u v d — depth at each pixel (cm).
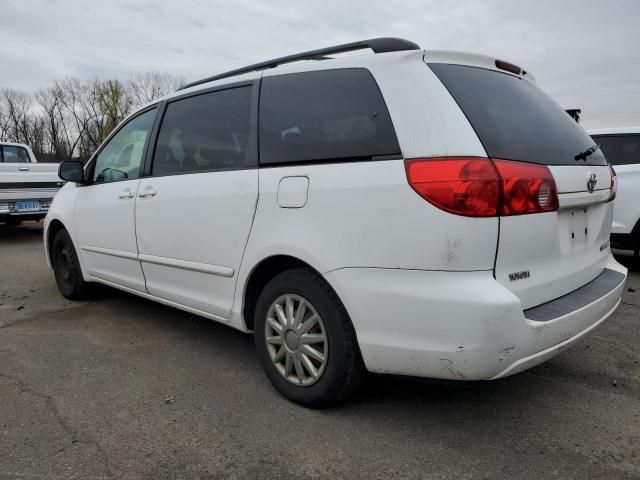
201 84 340
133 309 452
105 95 5112
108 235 398
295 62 289
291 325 265
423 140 217
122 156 398
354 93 246
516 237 214
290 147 266
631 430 248
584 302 242
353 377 248
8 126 5453
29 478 212
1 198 825
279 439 240
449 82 231
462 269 207
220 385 297
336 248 236
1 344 366
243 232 280
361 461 224
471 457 226
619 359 333
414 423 254
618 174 576
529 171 220
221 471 218
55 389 293
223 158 303
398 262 218
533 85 296
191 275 323
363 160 233
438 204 208
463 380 212
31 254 767
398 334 222
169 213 330
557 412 265
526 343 210
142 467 220
